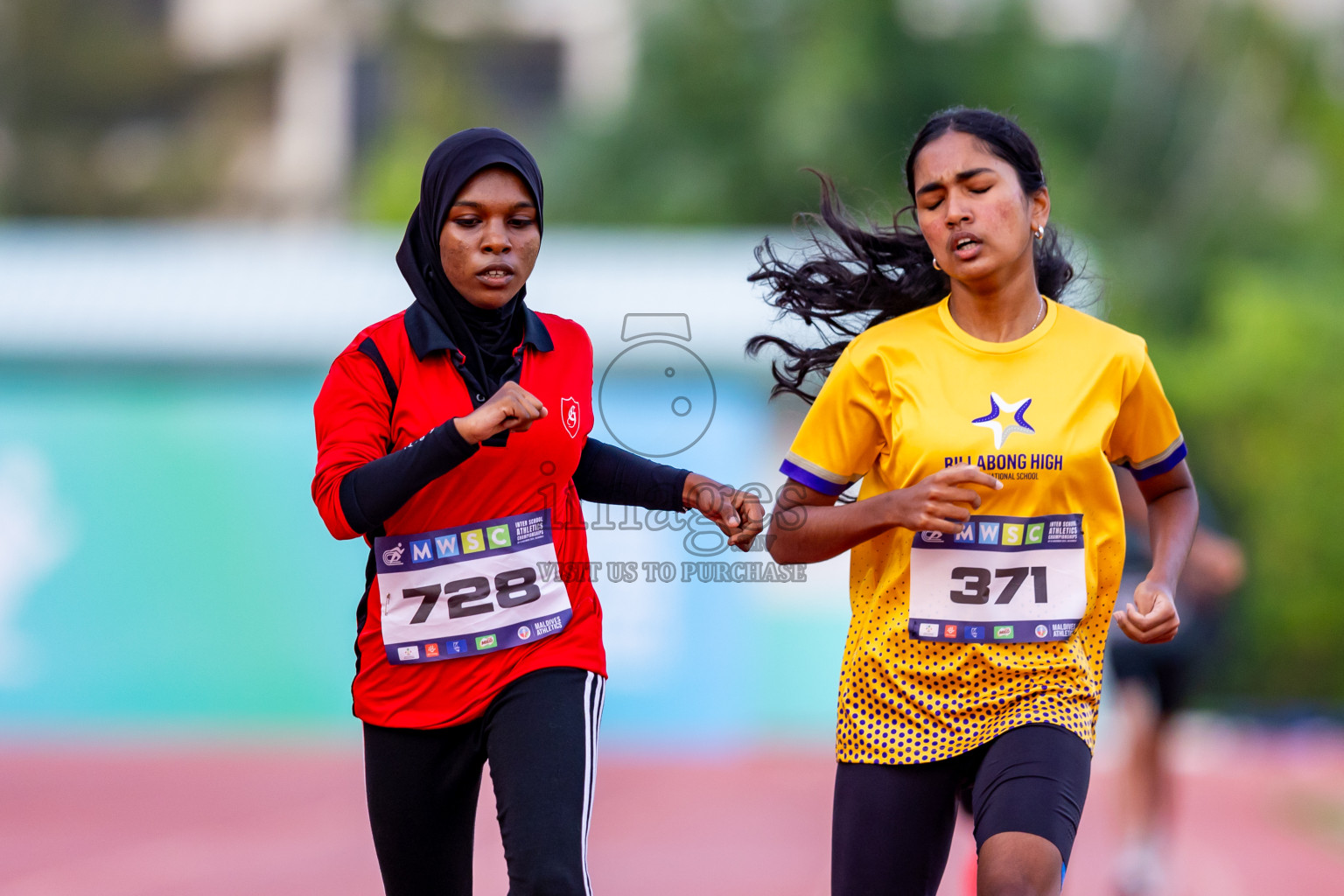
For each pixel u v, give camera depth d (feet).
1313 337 192.34
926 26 250.16
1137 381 38.83
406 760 39.58
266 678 135.13
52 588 135.54
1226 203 237.45
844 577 131.75
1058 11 262.67
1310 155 240.94
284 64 391.24
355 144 387.55
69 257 149.07
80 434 135.44
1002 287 38.42
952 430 37.86
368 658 39.78
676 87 257.96
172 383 135.74
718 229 252.62
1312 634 186.70
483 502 39.01
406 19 365.40
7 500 135.64
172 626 135.33
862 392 39.27
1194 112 242.78
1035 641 38.01
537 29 377.71
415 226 40.01
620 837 90.17
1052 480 37.68
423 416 39.06
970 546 38.06
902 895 38.81
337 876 80.12
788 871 79.66
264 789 109.40
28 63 374.84
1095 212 234.99
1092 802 103.96
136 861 84.74
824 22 250.57
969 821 57.26
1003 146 38.01
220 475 135.44
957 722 38.29
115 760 122.42
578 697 38.83
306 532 135.44
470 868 41.29
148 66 382.83
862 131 247.91
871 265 44.06
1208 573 68.08
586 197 257.14
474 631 38.91
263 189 386.52
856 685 39.37
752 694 130.31
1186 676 74.49
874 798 38.73
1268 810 105.60
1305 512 186.91
